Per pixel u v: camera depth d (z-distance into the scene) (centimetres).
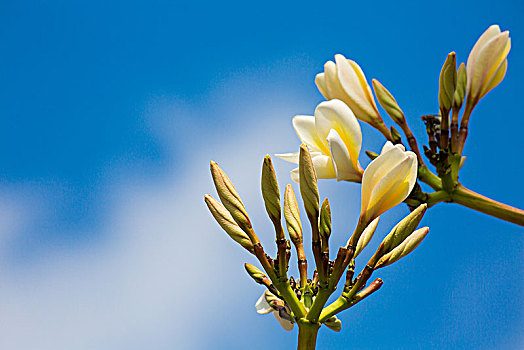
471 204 77
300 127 77
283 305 73
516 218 77
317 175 75
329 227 69
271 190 70
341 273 70
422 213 70
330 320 74
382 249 70
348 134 75
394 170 70
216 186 70
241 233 71
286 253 70
